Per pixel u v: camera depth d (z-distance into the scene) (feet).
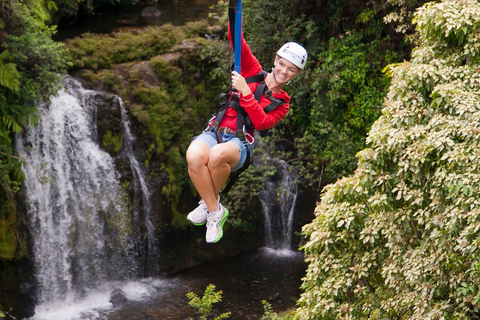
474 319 21.45
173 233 55.26
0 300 44.88
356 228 24.61
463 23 22.21
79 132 46.88
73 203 47.42
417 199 21.74
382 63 51.65
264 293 49.96
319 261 25.13
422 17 23.50
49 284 46.96
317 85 52.06
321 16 53.98
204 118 56.08
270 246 60.70
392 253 23.72
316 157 54.19
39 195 45.34
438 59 23.20
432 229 22.39
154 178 52.42
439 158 21.06
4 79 37.09
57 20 60.49
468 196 19.95
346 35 53.72
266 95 11.86
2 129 41.24
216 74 55.11
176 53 52.70
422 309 21.65
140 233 52.06
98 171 48.29
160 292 50.26
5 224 43.86
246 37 54.85
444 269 21.53
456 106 21.34
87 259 49.08
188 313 45.91
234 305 47.70
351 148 51.78
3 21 38.45
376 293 25.11
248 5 54.90
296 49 11.76
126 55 50.90
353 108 51.96
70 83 47.14
